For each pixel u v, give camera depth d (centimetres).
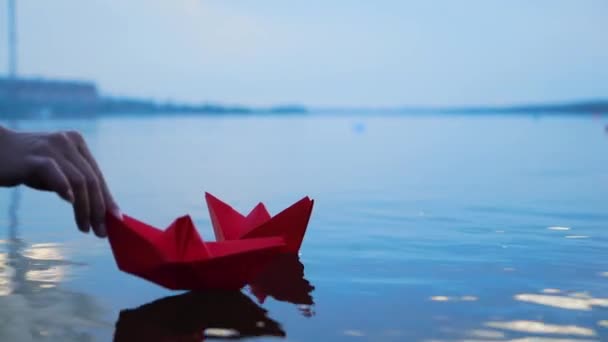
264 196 336
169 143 879
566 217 243
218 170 496
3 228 212
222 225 145
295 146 834
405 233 206
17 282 134
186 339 96
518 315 109
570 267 150
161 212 273
